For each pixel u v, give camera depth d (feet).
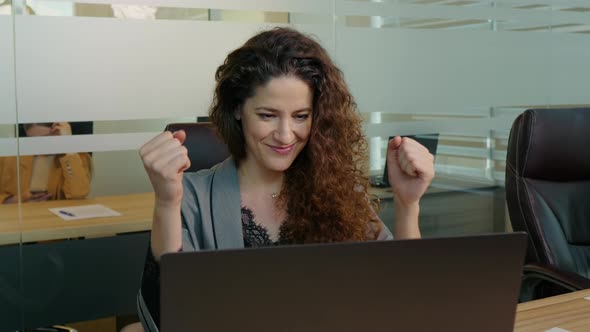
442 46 11.73
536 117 8.53
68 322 9.39
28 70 8.81
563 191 8.68
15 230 8.95
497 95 12.37
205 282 2.80
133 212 9.64
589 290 6.09
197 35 9.77
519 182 8.59
